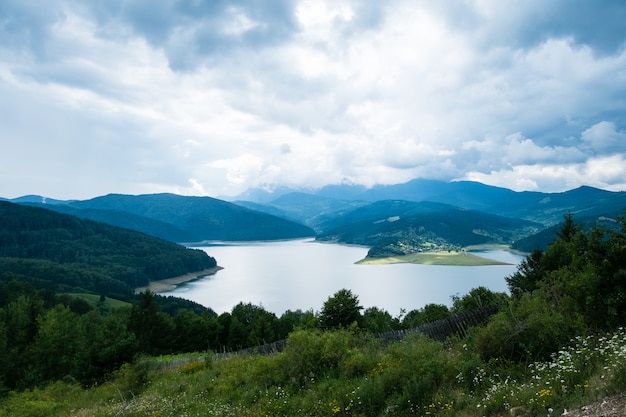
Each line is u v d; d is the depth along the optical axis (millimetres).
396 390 9305
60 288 138375
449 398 8164
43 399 18688
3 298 91188
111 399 15922
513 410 6676
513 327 10109
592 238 11047
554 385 7062
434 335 15406
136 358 20781
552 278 12781
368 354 12367
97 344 22078
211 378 15609
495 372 9039
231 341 57094
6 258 173500
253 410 10648
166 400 12953
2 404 18812
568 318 9953
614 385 6113
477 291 34406
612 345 7395
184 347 56000
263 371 13453
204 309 116438
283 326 62062
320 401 10016
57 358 46750
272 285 173875
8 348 52062
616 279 9797
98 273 170875
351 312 31719
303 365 12883
